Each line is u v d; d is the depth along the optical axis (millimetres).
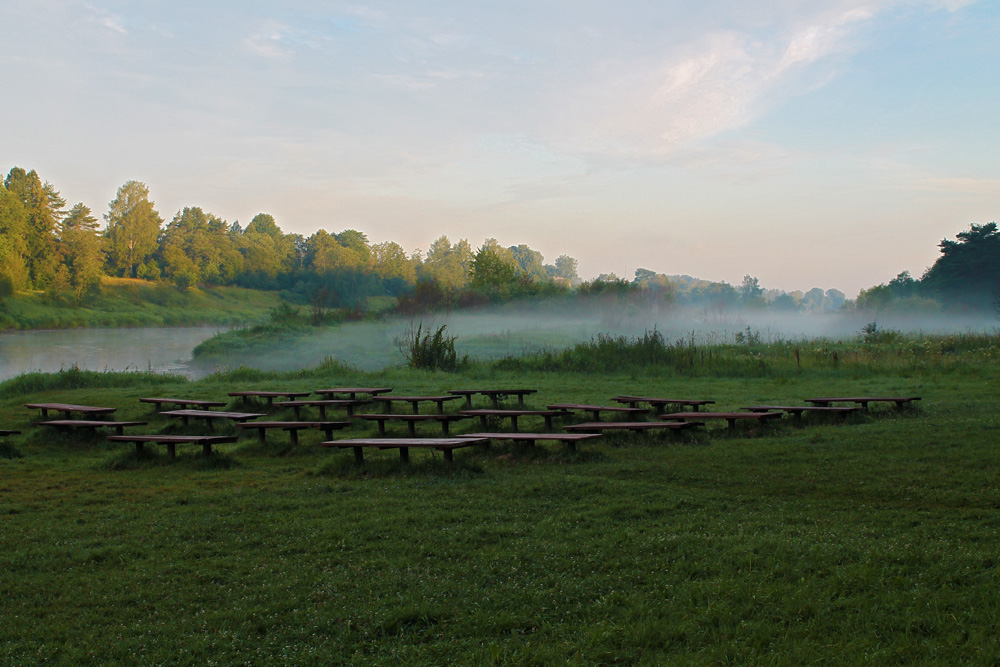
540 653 3893
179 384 22000
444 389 19125
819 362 23422
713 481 7965
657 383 20156
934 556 5074
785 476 7996
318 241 131250
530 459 9656
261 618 4535
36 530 6645
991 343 27516
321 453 10930
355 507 7133
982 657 3555
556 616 4469
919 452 8953
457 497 7414
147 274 99500
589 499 7152
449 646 4070
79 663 4023
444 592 4832
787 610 4293
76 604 4891
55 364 36219
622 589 4816
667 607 4441
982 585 4469
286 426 11227
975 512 6293
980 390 16422
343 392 16141
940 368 21312
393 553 5715
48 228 79750
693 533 5918
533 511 6816
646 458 9422
